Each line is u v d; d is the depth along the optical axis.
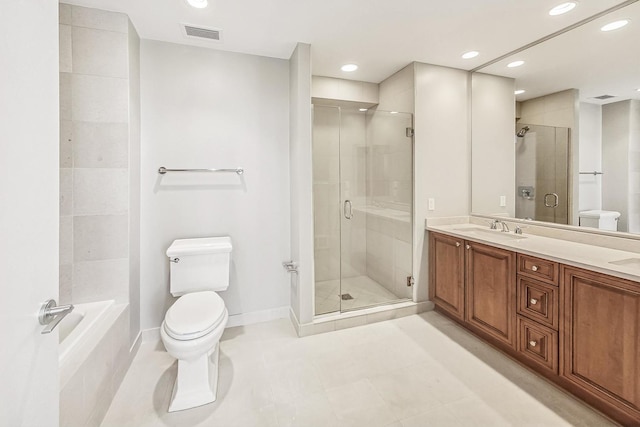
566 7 1.86
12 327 0.67
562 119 2.27
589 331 1.55
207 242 2.30
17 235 0.69
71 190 1.89
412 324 2.62
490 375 1.90
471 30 2.15
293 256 2.61
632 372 1.38
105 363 1.60
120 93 1.95
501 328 2.11
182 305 1.83
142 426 1.51
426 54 2.55
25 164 0.72
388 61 2.70
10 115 0.66
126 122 1.96
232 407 1.64
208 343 1.59
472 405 1.64
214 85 2.44
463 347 2.24
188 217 2.41
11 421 0.66
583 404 1.64
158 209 2.33
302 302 2.42
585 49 2.11
